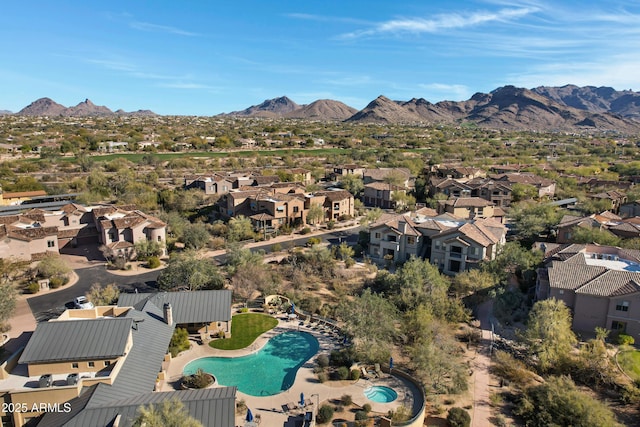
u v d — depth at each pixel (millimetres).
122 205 98438
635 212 110062
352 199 117438
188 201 114500
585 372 46094
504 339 54344
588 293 54188
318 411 38250
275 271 73312
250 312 60031
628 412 41125
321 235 100000
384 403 40594
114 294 60156
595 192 137000
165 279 64438
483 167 180125
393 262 79500
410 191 148375
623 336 52281
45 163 165375
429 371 43344
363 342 48000
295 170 160000
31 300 63062
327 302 63625
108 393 35469
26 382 37094
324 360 46531
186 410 32156
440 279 63344
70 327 40219
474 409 40938
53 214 86750
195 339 51938
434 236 75938
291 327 55750
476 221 82562
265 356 48906
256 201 104750
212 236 95938
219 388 37469
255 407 39750
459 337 54625
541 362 47531
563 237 87062
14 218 82250
